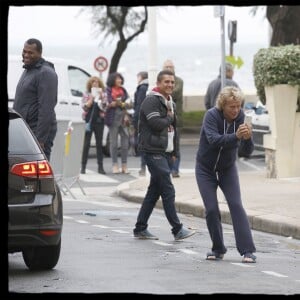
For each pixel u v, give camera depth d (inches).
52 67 956.0
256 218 1034.7
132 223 1056.2
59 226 728.3
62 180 1296.8
